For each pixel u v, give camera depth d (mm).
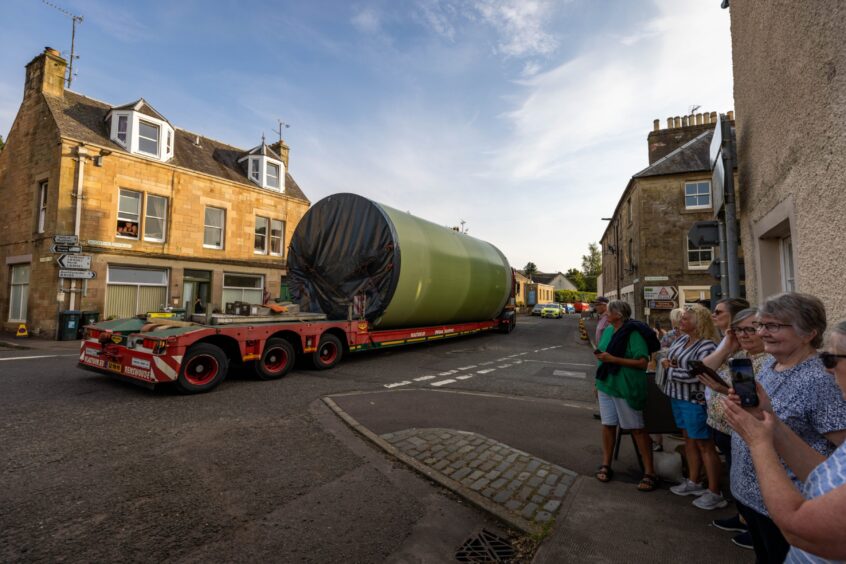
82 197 14750
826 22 2799
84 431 4586
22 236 15789
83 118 16062
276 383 7406
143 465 3781
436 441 4535
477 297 14906
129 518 2912
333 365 9266
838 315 2760
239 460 3967
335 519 2992
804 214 3295
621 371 3559
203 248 18344
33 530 2727
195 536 2725
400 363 10352
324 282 11133
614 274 27562
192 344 6398
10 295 16438
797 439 1495
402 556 2592
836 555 1101
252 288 20453
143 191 16406
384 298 10086
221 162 20734
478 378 8680
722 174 5375
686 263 17641
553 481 3645
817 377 1741
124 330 6648
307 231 11547
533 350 14039
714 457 3203
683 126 20469
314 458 4078
